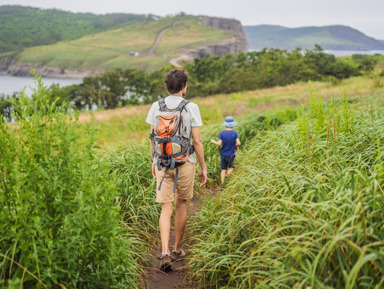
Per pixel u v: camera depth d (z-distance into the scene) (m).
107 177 2.56
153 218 4.38
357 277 1.95
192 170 3.35
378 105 8.27
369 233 2.00
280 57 78.19
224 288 2.69
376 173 2.72
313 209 2.49
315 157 3.97
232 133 6.55
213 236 3.31
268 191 3.36
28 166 2.28
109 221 2.35
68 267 2.18
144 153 5.70
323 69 73.19
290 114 11.70
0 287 1.95
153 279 3.22
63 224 2.29
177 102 3.24
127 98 81.56
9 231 2.17
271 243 2.36
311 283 1.88
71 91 78.12
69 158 2.35
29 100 2.43
